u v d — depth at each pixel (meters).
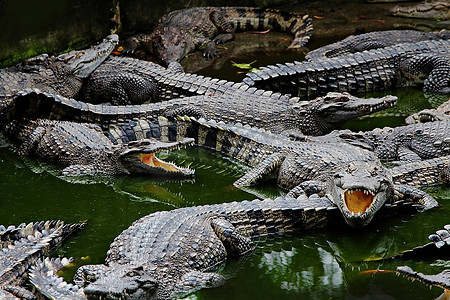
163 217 10.94
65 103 15.44
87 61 17.73
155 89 17.48
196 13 21.92
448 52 18.36
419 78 18.52
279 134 14.79
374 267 10.91
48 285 9.68
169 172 13.88
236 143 14.59
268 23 22.86
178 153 15.12
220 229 10.84
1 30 18.33
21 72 17.25
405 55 18.50
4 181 13.89
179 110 15.56
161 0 22.36
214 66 19.62
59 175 14.15
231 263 10.89
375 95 18.28
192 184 13.70
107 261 10.41
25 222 12.22
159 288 9.68
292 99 15.98
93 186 13.77
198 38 20.92
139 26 22.25
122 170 13.91
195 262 10.30
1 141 15.72
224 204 11.55
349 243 11.59
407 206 12.17
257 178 13.46
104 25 21.09
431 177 13.16
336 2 25.17
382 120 16.44
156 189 13.59
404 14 23.64
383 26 22.83
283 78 17.67
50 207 12.86
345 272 10.77
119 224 12.19
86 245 11.47
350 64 18.09
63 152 14.36
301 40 21.22
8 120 15.24
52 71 17.31
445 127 14.30
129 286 9.02
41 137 14.73
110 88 17.80
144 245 10.21
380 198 11.30
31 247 10.48
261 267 10.88
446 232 10.44
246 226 11.36
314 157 13.03
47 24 19.38
